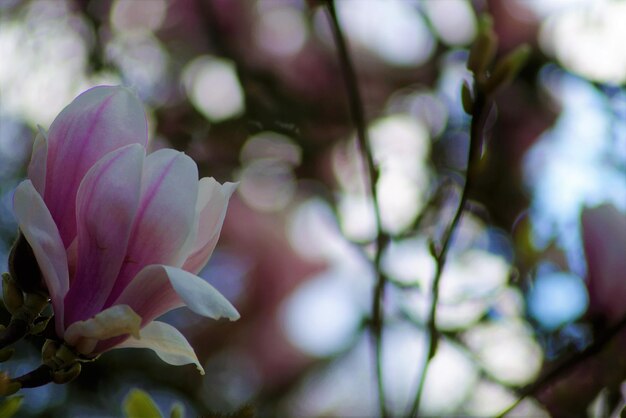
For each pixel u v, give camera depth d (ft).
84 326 2.94
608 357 3.59
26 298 3.00
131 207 2.94
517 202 4.95
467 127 5.12
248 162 5.40
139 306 2.97
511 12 5.55
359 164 5.47
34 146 2.99
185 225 2.95
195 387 5.18
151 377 5.05
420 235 4.21
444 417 4.41
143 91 5.45
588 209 3.63
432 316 3.32
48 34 5.30
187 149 5.30
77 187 2.99
